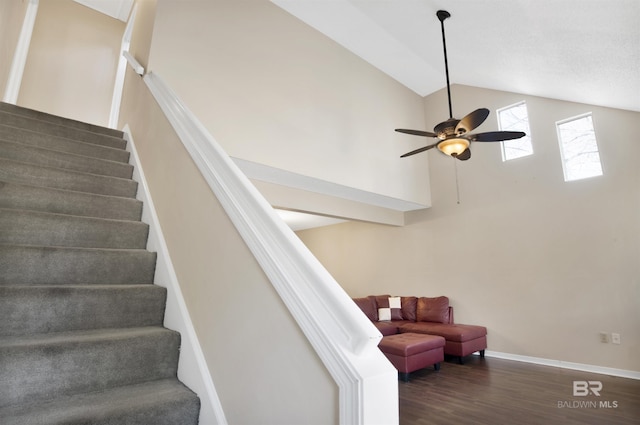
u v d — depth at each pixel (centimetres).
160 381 135
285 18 405
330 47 454
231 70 340
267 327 102
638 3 204
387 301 575
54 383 114
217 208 138
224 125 325
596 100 395
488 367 420
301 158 389
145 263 181
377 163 489
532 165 468
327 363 78
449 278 544
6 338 122
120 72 469
